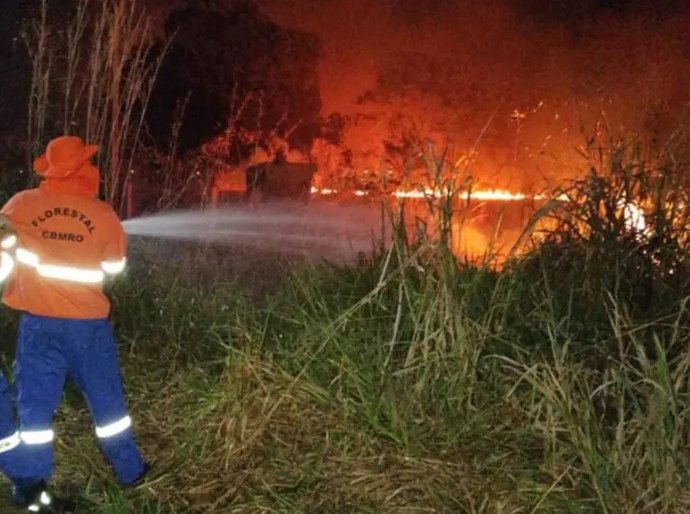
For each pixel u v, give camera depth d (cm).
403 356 609
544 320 591
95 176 518
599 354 577
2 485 534
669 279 645
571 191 707
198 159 1177
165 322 729
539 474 515
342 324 620
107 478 537
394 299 653
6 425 498
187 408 607
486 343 599
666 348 582
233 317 704
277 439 557
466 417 559
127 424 525
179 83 1299
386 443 552
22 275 504
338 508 496
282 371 600
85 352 508
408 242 635
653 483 489
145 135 1281
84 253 505
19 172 913
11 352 686
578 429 512
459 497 502
